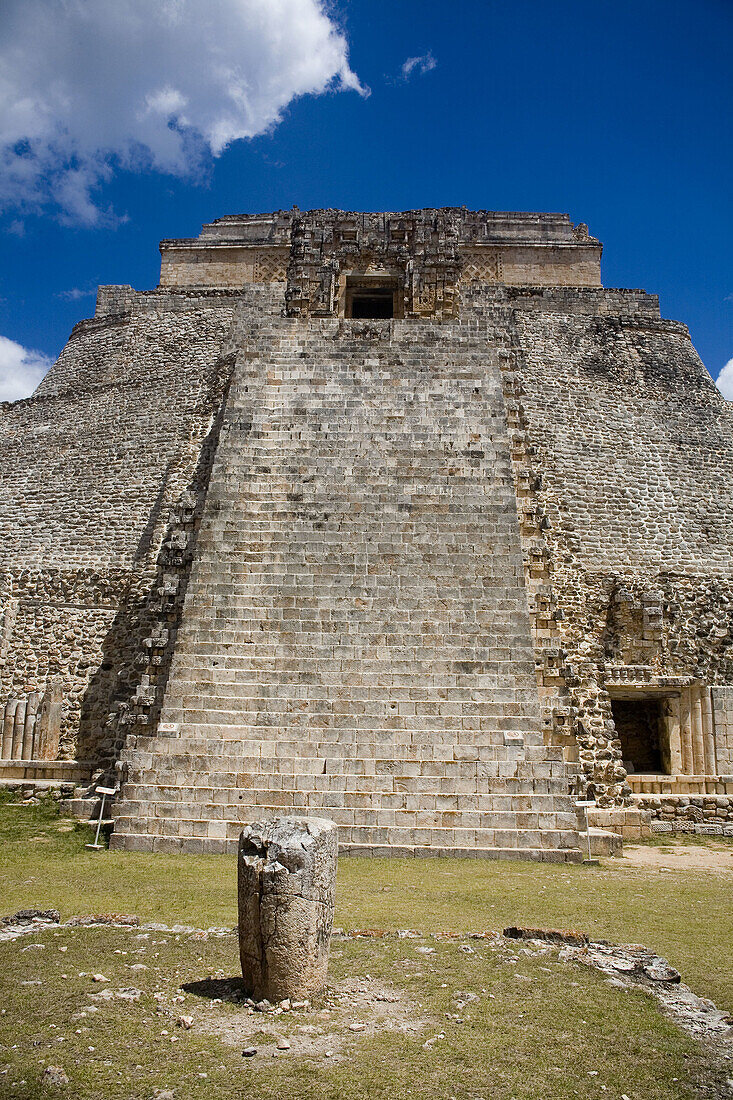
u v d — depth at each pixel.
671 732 21.98
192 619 16.09
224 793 13.34
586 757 19.44
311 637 15.89
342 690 15.02
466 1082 5.02
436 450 19.48
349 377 21.08
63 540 25.31
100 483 26.36
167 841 12.64
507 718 14.55
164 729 14.43
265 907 6.14
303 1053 5.30
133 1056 5.22
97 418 28.33
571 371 28.44
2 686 23.11
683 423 27.91
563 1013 6.03
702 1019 6.14
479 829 12.83
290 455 19.27
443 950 7.36
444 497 18.55
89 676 22.88
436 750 14.04
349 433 19.77
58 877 10.58
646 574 24.06
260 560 17.22
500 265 34.19
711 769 21.25
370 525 17.92
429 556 17.31
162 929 7.95
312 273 26.28
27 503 26.69
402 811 13.01
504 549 17.53
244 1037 5.52
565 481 25.41
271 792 13.28
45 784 17.31
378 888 10.23
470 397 20.69
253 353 21.66
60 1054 5.20
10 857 12.00
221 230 35.66
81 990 6.24
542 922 8.66
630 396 28.25
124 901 9.27
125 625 23.23
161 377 28.64
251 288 28.86
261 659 15.50
